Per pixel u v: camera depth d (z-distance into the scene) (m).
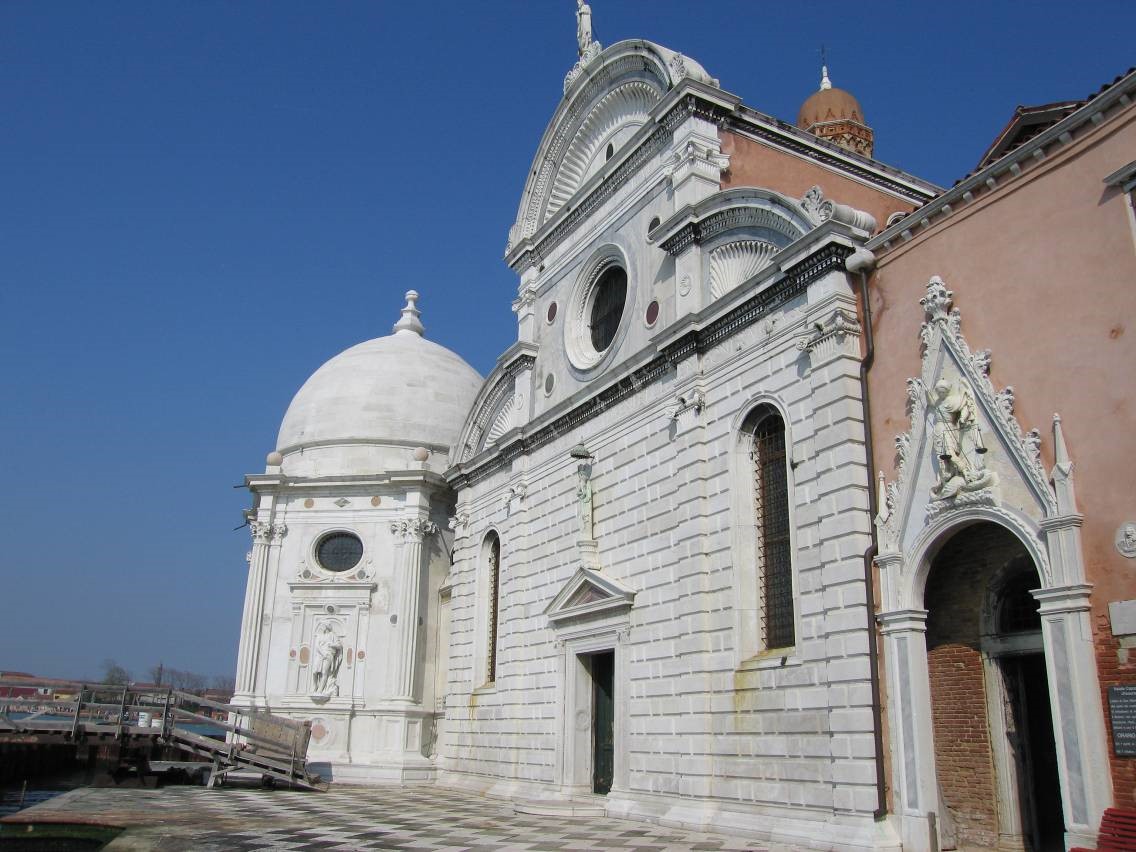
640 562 25.86
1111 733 13.95
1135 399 14.45
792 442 20.98
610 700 28.19
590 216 32.34
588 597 27.88
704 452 23.95
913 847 16.72
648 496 25.98
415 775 38.12
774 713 20.25
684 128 26.83
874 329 19.61
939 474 17.33
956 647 17.78
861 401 19.61
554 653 29.69
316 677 40.22
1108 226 15.23
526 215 36.56
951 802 17.31
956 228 18.03
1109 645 14.20
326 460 44.44
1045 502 15.36
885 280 19.53
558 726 28.41
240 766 33.19
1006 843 16.47
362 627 40.94
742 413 22.78
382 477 42.00
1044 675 16.97
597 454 28.98
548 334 34.19
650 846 18.88
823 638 19.22
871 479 19.05
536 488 32.56
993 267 17.12
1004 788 16.72
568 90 34.06
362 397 45.41
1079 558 14.74
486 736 33.25
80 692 32.72
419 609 40.97
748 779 20.69
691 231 25.52
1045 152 16.44
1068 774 14.30
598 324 32.06
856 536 18.75
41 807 24.89
